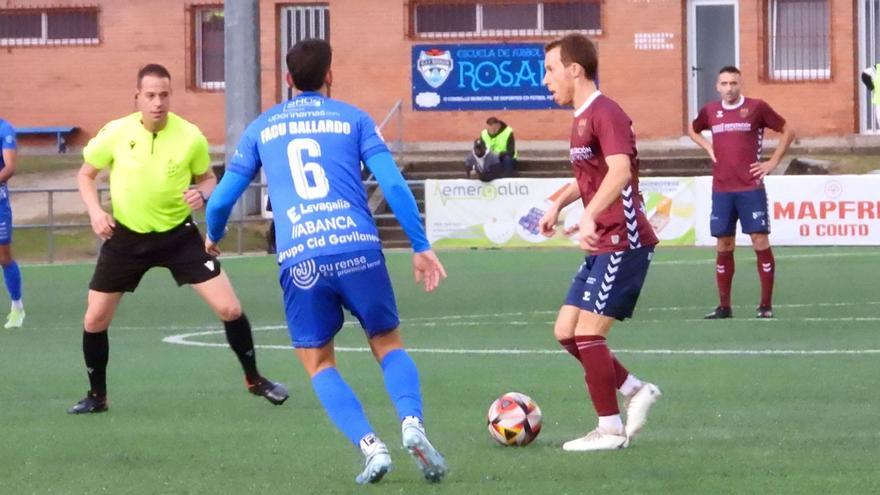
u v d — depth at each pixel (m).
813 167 64.62
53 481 15.77
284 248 14.91
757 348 26.81
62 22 77.00
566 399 21.03
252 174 15.36
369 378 23.69
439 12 74.38
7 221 33.41
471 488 14.73
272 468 16.23
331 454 17.06
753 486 14.61
